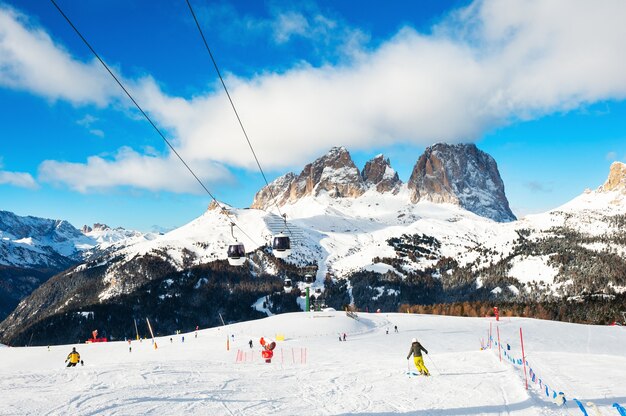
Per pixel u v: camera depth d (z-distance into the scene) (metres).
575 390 18.05
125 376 22.78
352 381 21.77
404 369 26.34
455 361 29.80
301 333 111.81
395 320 134.25
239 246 32.19
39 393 17.80
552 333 95.00
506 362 27.59
